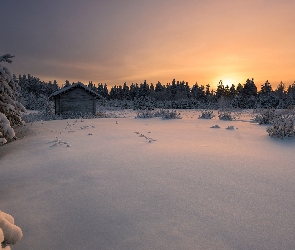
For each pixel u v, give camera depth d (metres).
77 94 26.75
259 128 13.18
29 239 2.60
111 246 2.45
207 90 104.00
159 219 3.00
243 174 4.89
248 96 77.81
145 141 8.86
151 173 4.93
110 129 12.66
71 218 3.05
